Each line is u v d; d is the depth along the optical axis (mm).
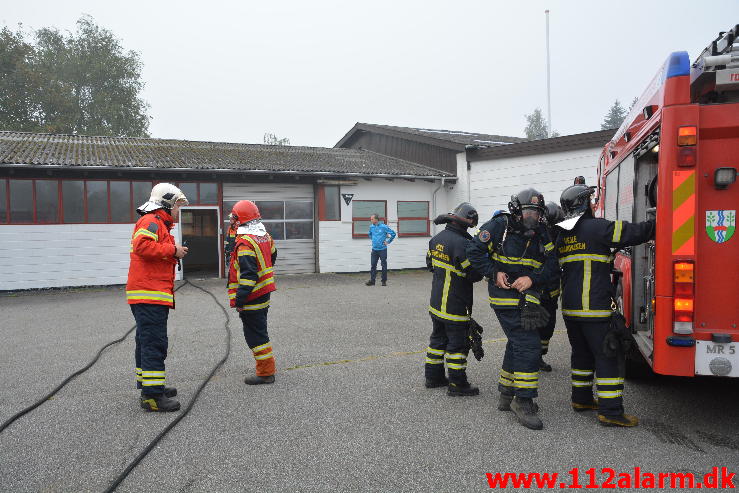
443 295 4441
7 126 31312
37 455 3418
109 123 35719
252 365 5656
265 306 4891
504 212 3926
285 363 5707
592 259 3781
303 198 15625
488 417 4008
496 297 3896
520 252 3773
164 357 4285
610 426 3777
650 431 3697
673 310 3361
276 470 3168
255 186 14961
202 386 4773
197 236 17969
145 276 4145
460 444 3510
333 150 19766
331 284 13250
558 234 3908
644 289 4535
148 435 3734
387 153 20141
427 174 16531
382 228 12875
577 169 14492
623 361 3799
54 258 12633
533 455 3326
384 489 2926
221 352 6242
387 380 5020
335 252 15930
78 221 12828
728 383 4875
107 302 10609
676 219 3336
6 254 12266
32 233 12461
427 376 4746
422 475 3082
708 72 3322
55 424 3965
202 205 14219
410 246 16984
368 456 3346
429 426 3838
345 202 16016
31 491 2945
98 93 35531
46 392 4793
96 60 35344
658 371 3418
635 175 4453
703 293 3354
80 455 3412
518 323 3809
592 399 4086
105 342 6926
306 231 15703
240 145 18234
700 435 3619
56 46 35750
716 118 3283
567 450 3395
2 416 4184
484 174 16344
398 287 12617
